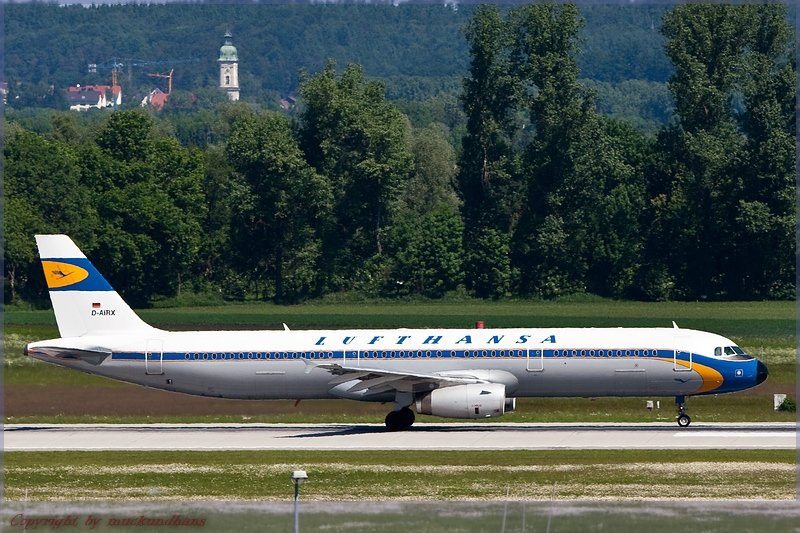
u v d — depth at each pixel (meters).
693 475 190.88
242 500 174.75
